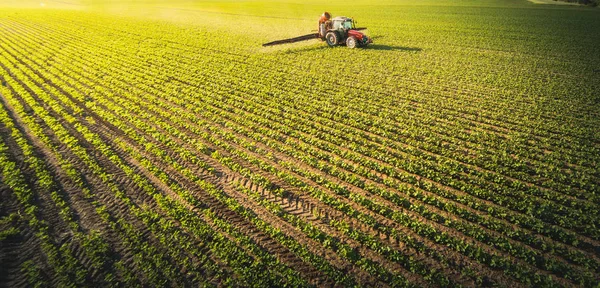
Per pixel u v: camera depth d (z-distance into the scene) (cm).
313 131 1669
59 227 1052
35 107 1848
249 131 1675
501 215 1114
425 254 985
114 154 1460
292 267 944
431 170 1355
